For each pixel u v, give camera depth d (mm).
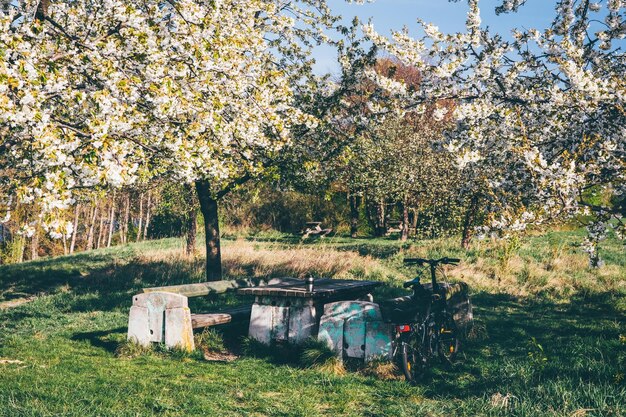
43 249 40031
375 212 32344
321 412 5887
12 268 20828
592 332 9531
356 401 6277
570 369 6871
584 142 7039
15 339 9219
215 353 8727
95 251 27016
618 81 7242
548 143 7910
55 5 7602
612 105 7387
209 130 8836
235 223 34438
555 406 5457
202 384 6617
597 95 7160
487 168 8484
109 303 12922
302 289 8625
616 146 7074
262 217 35500
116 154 6449
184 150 7898
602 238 7195
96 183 6340
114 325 10531
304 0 12578
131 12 6883
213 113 8180
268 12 11078
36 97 5684
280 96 9664
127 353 8242
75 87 7297
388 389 6719
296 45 12578
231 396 6277
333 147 12242
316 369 7508
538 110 8094
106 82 6918
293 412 5758
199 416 5516
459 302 9250
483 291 13500
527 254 18078
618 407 5230
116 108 6703
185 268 17250
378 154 20500
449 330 8039
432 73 9023
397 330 7199
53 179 5516
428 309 7613
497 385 6461
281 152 11867
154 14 7371
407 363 7066
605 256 17938
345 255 17656
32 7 6629
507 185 7918
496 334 9664
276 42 12695
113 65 6961
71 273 19141
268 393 6520
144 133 7957
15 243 33875
